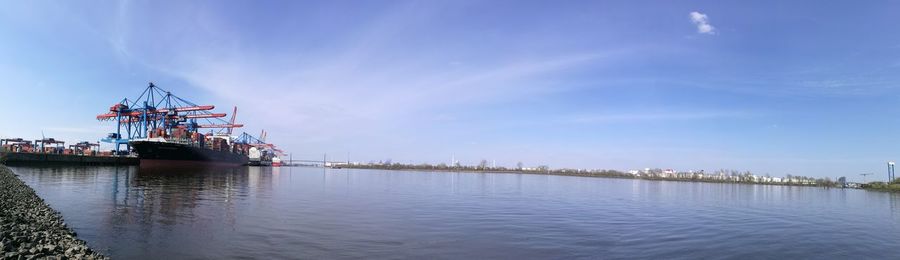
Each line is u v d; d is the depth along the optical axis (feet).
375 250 71.67
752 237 98.17
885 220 146.20
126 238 73.72
